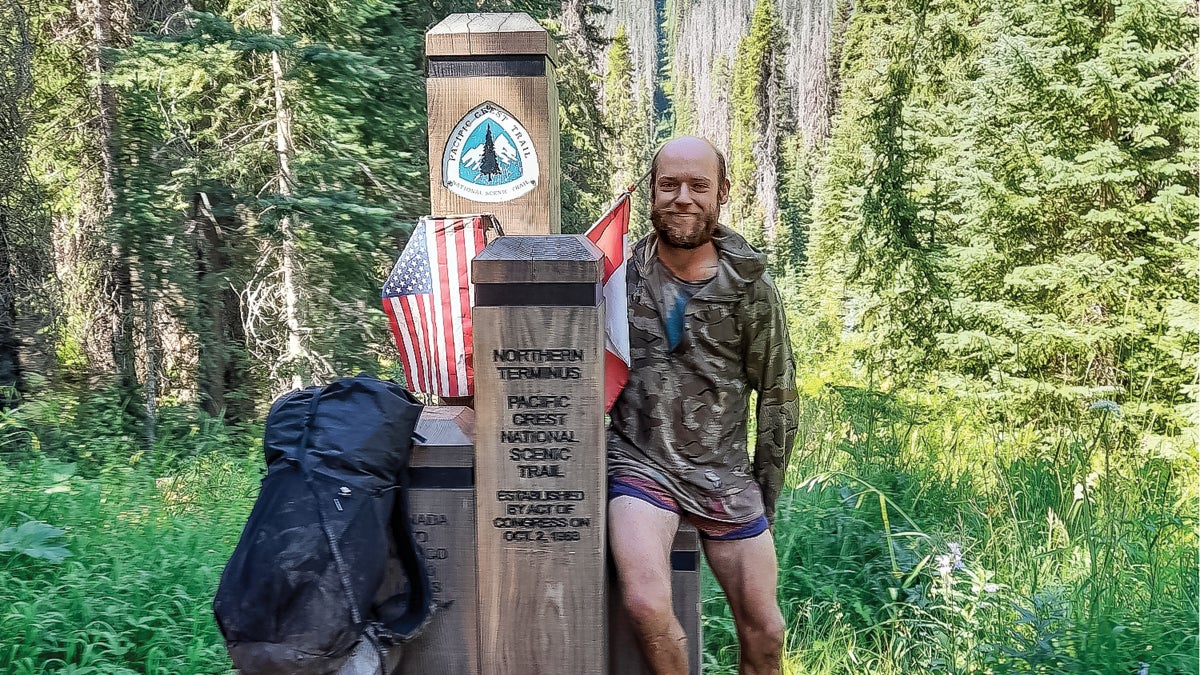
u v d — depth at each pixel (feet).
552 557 8.23
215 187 32.07
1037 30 37.37
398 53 31.14
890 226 40.01
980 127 38.34
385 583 8.39
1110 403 21.33
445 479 8.46
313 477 7.74
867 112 57.88
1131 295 35.53
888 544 16.56
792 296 87.15
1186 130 35.37
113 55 29.09
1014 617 14.70
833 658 14.28
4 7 29.37
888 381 41.04
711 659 13.96
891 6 56.80
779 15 158.30
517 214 10.24
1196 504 21.97
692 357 8.93
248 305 35.70
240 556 7.64
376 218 29.76
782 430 9.62
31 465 18.57
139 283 32.09
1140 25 35.40
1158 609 14.74
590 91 50.42
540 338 8.09
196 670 11.69
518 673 8.31
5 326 28.71
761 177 155.33
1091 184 35.58
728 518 9.02
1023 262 38.22
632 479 8.86
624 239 8.83
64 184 37.09
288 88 29.81
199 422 31.19
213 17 28.32
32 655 11.30
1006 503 21.07
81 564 13.55
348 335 31.42
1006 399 34.68
